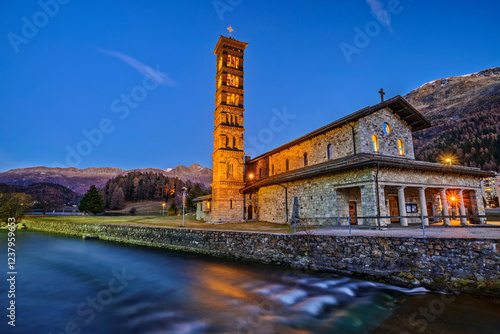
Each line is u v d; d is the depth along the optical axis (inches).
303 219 1050.7
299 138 1246.3
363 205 805.2
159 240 1096.8
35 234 1689.2
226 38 1654.8
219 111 1585.9
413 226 846.5
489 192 4411.9
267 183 1263.5
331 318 388.5
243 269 679.7
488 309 386.6
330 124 1058.1
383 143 1011.9
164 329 363.9
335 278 564.4
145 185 7249.0
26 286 584.4
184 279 615.8
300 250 658.8
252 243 768.9
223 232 863.1
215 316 405.1
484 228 735.7
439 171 954.1
